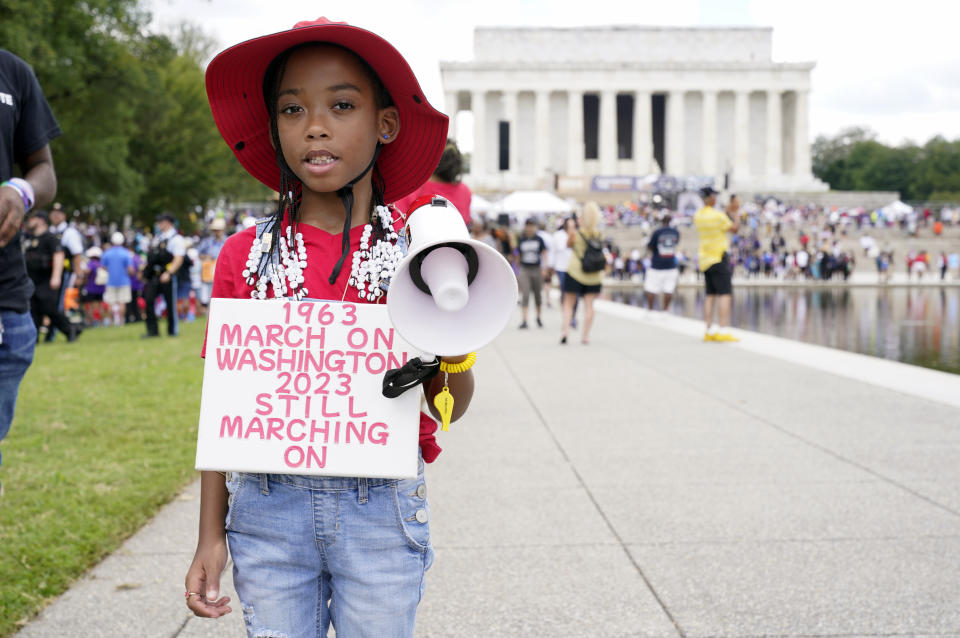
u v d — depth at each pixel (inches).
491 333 78.5
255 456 85.0
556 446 288.8
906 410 338.6
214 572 86.7
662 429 312.0
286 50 85.0
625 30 4010.8
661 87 3929.6
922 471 250.7
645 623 154.8
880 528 202.7
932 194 5605.3
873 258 2395.4
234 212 2984.7
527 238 699.4
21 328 140.3
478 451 283.0
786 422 320.8
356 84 84.9
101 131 1649.9
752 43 4035.4
